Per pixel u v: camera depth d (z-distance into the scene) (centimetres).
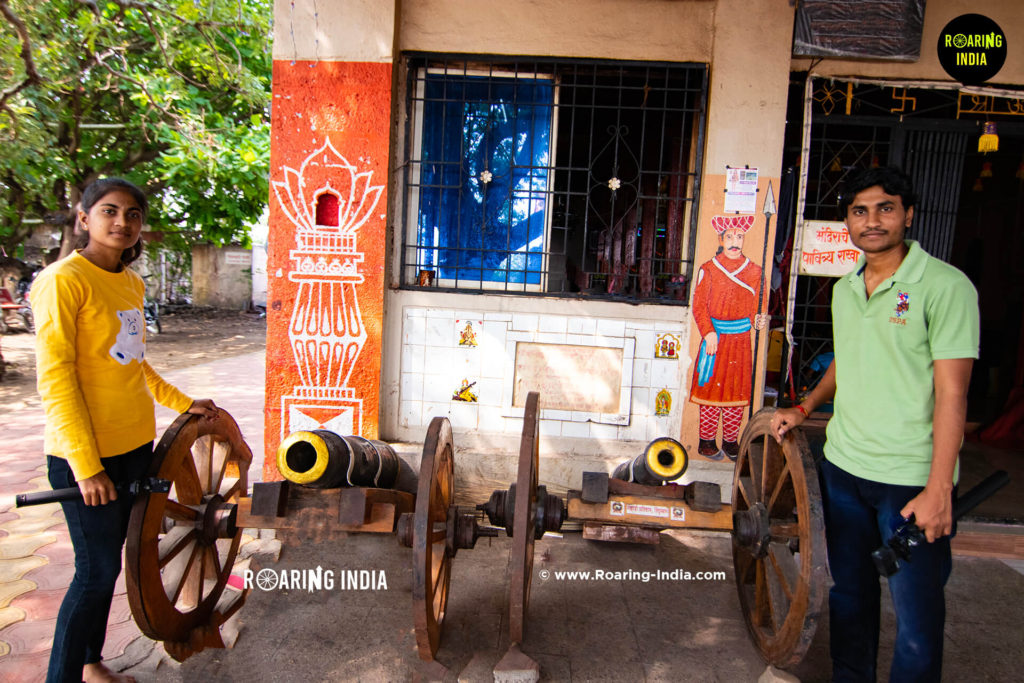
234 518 245
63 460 205
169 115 767
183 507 234
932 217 385
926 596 200
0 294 1038
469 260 386
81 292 200
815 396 239
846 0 351
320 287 358
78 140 845
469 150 380
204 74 882
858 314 217
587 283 382
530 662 237
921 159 379
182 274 1700
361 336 360
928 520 187
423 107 372
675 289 386
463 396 374
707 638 270
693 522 267
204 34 705
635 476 285
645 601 299
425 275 383
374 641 261
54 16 713
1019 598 311
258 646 255
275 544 338
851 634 225
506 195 382
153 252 1314
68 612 207
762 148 351
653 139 467
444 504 268
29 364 808
